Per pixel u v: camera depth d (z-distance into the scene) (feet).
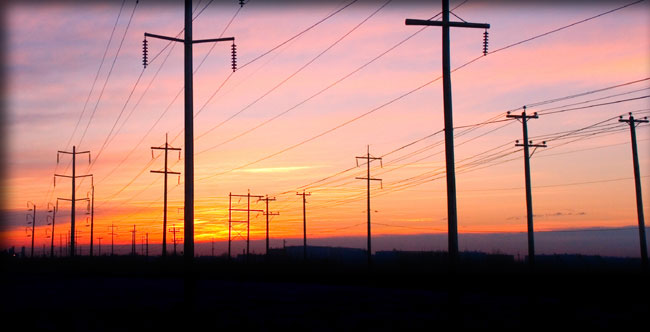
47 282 223.10
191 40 92.27
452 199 67.56
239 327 82.43
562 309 98.78
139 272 319.06
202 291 158.10
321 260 369.71
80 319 95.50
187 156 87.66
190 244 85.71
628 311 95.50
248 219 319.68
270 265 314.14
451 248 66.90
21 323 91.50
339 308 105.91
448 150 68.59
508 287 152.46
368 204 216.33
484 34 77.00
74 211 261.03
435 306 107.55
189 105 89.35
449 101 70.03
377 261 416.26
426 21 73.97
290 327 81.30
